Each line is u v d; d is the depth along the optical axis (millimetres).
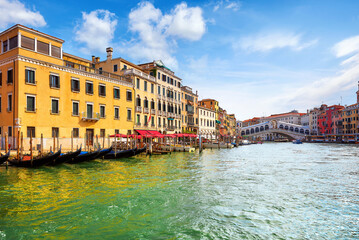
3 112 21797
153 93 38438
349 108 78750
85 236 6973
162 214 8695
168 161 23484
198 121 56281
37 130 21719
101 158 23562
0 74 22234
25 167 17141
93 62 35156
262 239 6922
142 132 32688
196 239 6867
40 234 7047
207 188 12500
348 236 7176
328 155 33938
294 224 7973
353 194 11570
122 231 7324
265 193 11648
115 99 30500
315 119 98875
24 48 21156
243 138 106938
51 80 23094
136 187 12391
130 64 36188
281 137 118062
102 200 10133
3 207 9188
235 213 8883
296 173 17547
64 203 9695
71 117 24875
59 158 18234
